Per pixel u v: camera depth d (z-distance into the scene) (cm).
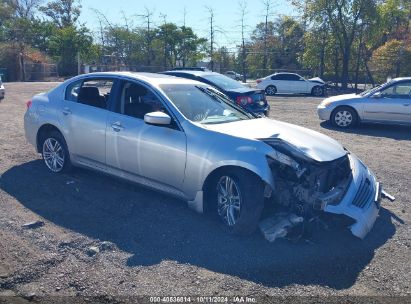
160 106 508
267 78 2762
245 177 427
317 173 441
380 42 3681
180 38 4275
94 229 450
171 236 437
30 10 6012
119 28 4047
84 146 572
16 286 343
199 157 457
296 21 3522
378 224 491
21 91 2400
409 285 363
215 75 1157
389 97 1164
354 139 1037
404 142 1007
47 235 432
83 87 596
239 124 502
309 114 1548
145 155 500
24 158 725
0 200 527
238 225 430
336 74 3234
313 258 401
